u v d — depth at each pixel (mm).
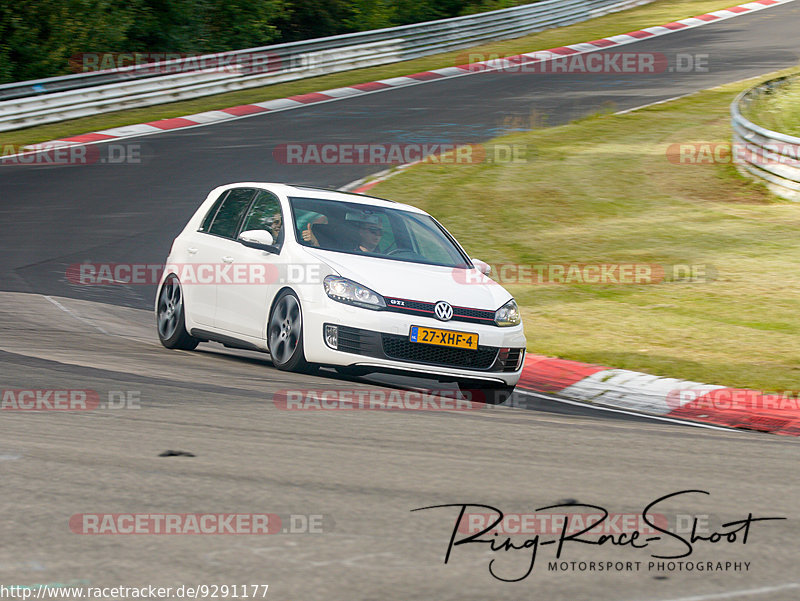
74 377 23875
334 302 25812
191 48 130375
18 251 47344
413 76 112000
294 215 28812
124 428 18562
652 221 55875
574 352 34531
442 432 20047
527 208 58812
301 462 16547
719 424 27047
